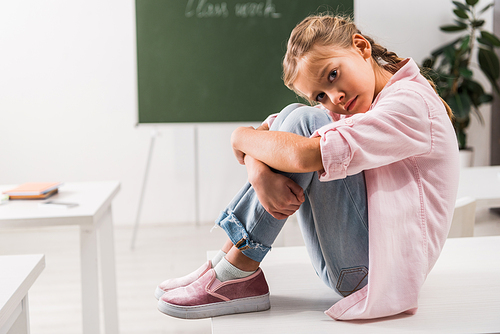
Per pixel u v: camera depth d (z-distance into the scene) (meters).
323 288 1.10
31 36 3.31
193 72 3.19
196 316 0.95
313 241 1.02
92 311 1.42
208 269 1.08
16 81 3.33
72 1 3.31
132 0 3.34
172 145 3.50
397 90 0.86
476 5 3.53
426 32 3.52
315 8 3.18
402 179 0.89
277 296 1.06
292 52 0.88
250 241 0.94
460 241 1.41
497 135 3.53
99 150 3.44
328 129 0.81
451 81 3.24
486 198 1.55
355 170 0.81
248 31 3.18
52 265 2.71
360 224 0.90
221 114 3.23
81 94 3.38
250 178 0.89
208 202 3.59
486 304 0.96
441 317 0.91
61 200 1.57
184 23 3.16
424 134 0.84
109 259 1.71
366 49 0.91
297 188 0.86
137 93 3.20
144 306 2.12
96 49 3.36
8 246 3.08
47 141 3.40
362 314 0.88
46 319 1.99
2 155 3.38
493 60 3.26
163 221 3.56
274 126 1.00
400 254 0.87
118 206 3.51
